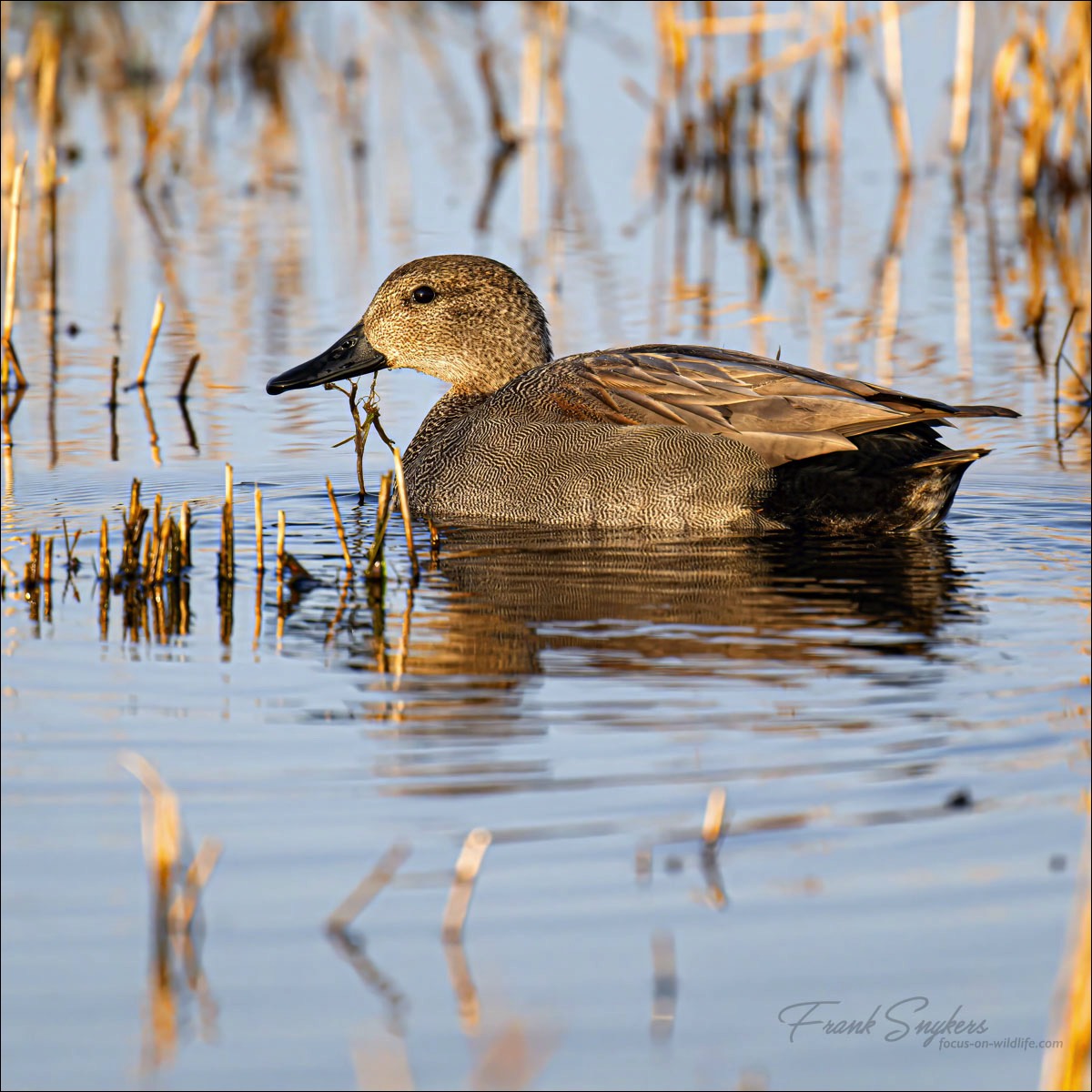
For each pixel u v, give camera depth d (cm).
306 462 1442
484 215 2342
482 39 2933
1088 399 1622
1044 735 804
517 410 1304
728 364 1293
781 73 2784
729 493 1207
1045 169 2494
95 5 2942
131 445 1478
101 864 684
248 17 2984
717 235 2284
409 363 1480
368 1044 582
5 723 830
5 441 1483
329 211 2362
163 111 2517
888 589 1065
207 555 1152
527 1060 568
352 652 938
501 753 793
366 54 3002
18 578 1088
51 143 2377
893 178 2591
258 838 709
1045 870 680
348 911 653
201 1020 593
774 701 855
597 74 3012
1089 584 1076
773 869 684
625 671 904
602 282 2031
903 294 1998
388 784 759
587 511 1238
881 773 766
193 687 882
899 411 1200
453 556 1151
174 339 1822
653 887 672
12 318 1648
